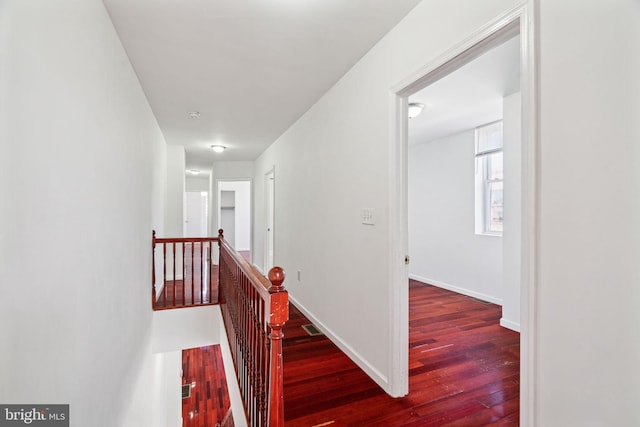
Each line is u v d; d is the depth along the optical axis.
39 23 1.05
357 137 2.41
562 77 1.03
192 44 2.19
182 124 4.09
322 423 1.68
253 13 1.84
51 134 1.14
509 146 3.15
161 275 4.46
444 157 4.86
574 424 0.99
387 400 1.89
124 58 2.22
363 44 2.18
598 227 0.93
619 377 0.88
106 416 1.77
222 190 10.45
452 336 2.91
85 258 1.47
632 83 0.85
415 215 5.46
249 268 1.74
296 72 2.60
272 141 5.05
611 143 0.90
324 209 3.05
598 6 0.93
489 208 4.28
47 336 1.11
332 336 2.80
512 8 1.19
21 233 0.95
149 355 3.23
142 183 2.89
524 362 1.15
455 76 2.66
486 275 4.17
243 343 2.01
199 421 5.06
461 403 1.87
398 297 1.94
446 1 1.54
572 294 1.00
